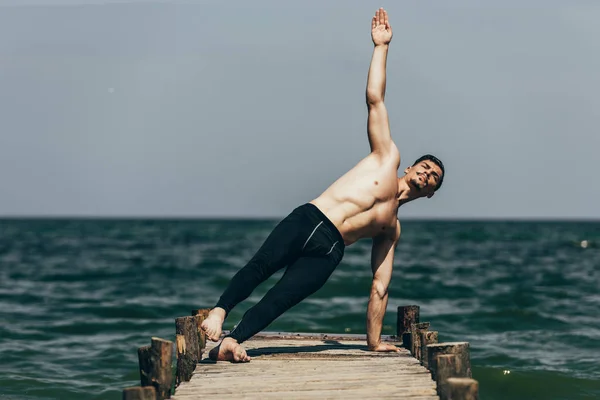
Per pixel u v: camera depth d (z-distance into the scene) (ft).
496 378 36.58
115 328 52.70
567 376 36.88
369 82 24.32
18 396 32.27
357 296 73.56
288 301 22.86
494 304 69.10
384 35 24.64
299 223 23.08
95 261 128.47
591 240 240.94
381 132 24.22
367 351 24.95
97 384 34.73
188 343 21.84
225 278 94.38
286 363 22.52
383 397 18.03
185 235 276.62
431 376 19.99
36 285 86.69
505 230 384.68
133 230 356.18
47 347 44.50
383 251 24.90
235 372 21.03
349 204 23.41
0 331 50.70
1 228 387.75
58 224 530.27
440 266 117.70
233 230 354.95
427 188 24.36
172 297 74.08
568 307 67.00
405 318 29.14
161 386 18.07
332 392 18.53
